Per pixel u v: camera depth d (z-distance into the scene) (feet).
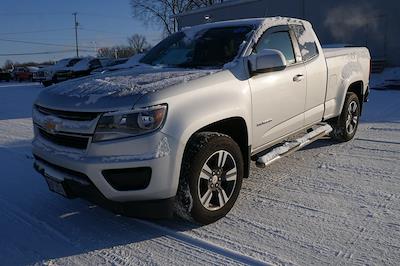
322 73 17.33
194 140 11.33
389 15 57.67
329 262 9.84
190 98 11.20
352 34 61.93
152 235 11.52
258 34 14.56
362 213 12.34
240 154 12.51
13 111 40.91
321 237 11.02
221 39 14.83
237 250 10.53
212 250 10.61
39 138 12.38
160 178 10.45
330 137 20.61
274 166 17.08
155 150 10.32
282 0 70.95
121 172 10.37
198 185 11.25
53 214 13.11
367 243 10.64
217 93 11.94
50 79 79.61
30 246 11.14
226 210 12.23
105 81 12.31
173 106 10.76
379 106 31.68
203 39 15.31
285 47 15.57
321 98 17.53
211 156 11.49
